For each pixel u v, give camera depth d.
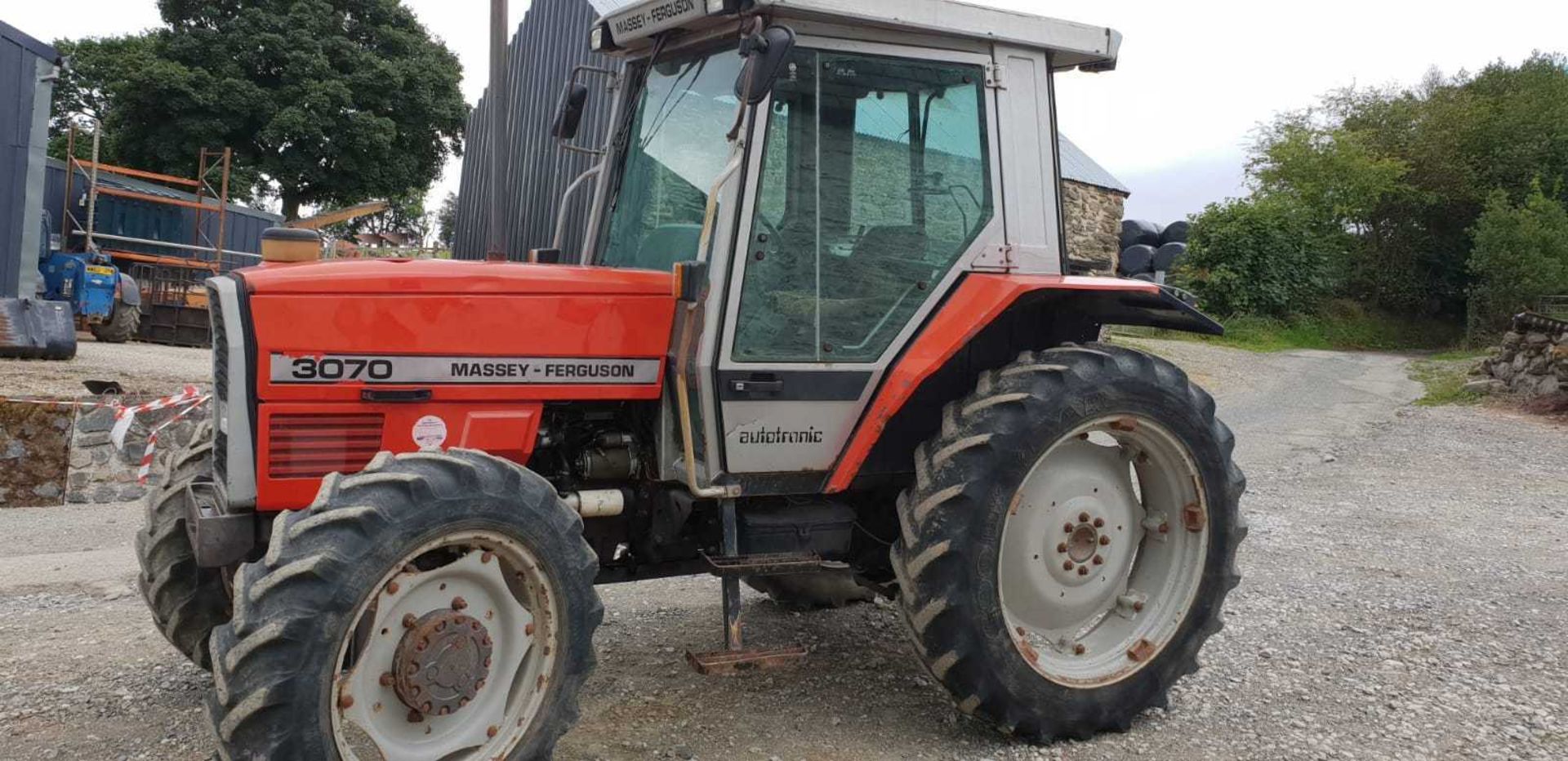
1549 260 29.86
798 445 3.55
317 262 3.34
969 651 3.40
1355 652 4.46
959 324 3.63
